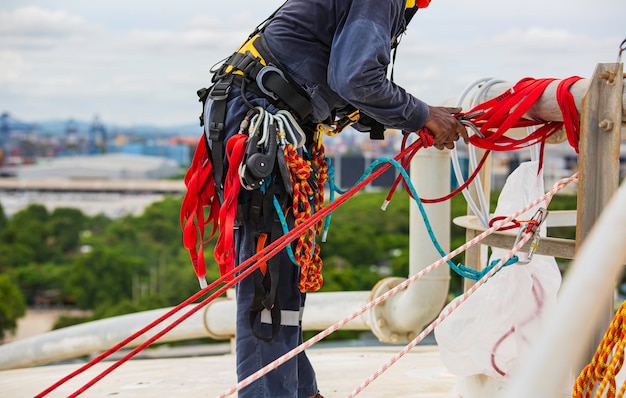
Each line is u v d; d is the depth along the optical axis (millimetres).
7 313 70438
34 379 3926
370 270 60750
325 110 2535
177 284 69688
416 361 4035
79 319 68375
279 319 2504
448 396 3252
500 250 2842
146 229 77500
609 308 2236
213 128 2508
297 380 2637
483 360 2777
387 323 4453
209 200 2697
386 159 2490
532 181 2822
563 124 2699
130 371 4020
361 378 3666
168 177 134750
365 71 2311
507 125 2592
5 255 81500
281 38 2484
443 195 3984
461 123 2592
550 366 1312
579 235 2334
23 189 124062
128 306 67188
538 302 2713
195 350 38406
